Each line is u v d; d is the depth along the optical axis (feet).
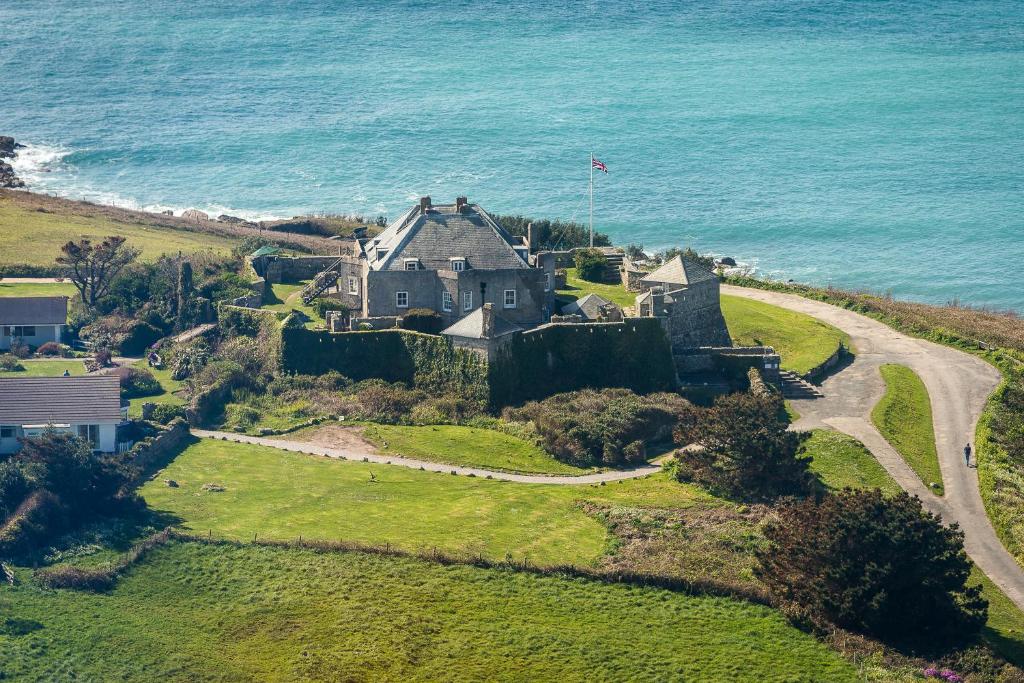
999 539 364.38
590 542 341.00
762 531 342.03
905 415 442.09
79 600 306.14
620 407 420.36
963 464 409.28
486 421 424.46
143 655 289.12
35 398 380.17
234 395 434.71
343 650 293.43
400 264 458.09
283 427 418.31
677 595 319.27
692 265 485.15
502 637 300.40
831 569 310.24
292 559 324.39
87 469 345.92
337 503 357.00
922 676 291.58
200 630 299.38
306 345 446.60
